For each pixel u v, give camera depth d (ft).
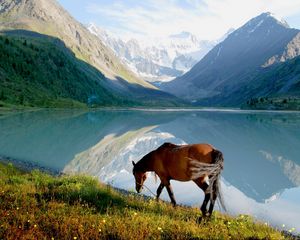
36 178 55.67
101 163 105.60
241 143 167.73
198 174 34.83
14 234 30.09
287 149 150.20
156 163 43.32
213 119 360.89
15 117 285.23
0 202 38.86
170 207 42.78
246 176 94.48
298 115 466.29
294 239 39.58
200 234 32.76
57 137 167.12
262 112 605.73
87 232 31.50
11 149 127.34
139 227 33.55
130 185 76.18
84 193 44.06
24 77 601.62
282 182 87.56
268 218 55.88
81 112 448.24
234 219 39.17
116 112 515.91
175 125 265.95
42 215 34.99
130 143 153.17
